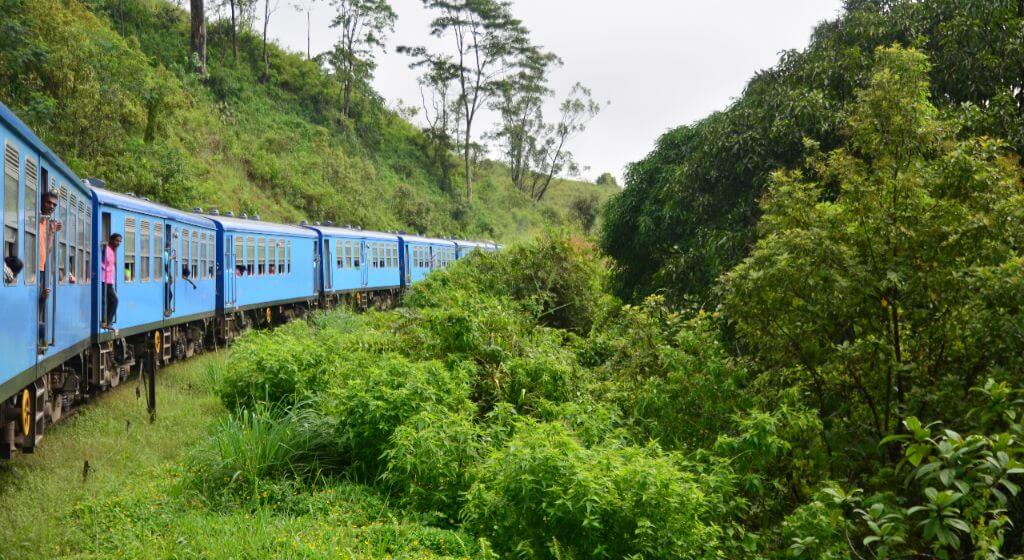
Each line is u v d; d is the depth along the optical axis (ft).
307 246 84.23
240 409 33.17
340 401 29.60
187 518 23.25
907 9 40.34
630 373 32.53
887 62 26.40
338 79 191.72
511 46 217.56
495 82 218.59
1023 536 21.09
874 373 25.84
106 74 95.96
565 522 20.98
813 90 39.24
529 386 33.73
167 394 41.27
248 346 38.47
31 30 80.23
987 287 22.06
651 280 49.70
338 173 147.54
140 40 139.44
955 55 37.29
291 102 168.35
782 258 24.52
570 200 249.55
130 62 100.73
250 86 159.33
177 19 159.33
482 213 196.03
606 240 55.01
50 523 22.74
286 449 27.78
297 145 148.46
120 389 44.50
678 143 54.08
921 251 24.02
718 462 25.36
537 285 50.06
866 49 40.65
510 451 22.08
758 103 41.86
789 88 40.45
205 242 61.11
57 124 84.43
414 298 52.21
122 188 85.87
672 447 29.30
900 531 17.58
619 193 55.77
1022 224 23.95
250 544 21.01
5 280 23.34
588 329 51.34
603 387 33.63
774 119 39.81
